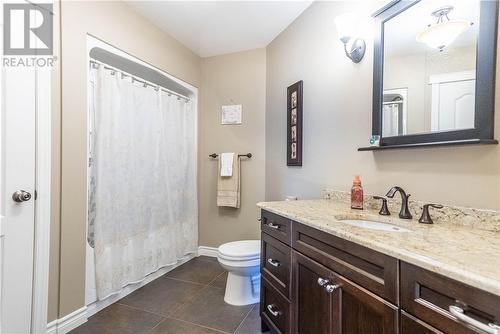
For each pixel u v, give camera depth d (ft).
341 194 5.62
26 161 4.53
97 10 5.85
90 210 5.95
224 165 9.21
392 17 4.47
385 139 4.59
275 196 8.38
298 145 7.04
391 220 3.95
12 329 4.38
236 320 5.70
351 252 3.06
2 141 4.23
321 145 6.29
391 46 4.50
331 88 5.99
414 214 4.09
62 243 5.15
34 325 4.66
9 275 4.34
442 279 2.10
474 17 3.37
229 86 9.51
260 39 8.54
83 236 5.57
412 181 4.20
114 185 6.31
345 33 4.94
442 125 3.73
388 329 2.56
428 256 2.27
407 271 2.39
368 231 3.18
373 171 4.94
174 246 8.43
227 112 9.52
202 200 9.87
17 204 4.42
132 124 6.87
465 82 3.45
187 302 6.43
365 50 5.12
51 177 4.93
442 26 3.73
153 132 7.61
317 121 6.43
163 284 7.41
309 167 6.72
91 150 5.98
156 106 7.73
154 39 7.60
